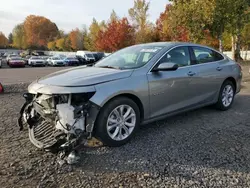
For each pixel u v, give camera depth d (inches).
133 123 149.3
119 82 140.9
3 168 118.5
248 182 107.6
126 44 1528.1
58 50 3043.8
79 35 2664.9
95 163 123.8
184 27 700.0
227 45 1201.4
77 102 129.9
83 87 129.3
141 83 149.3
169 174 113.7
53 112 129.4
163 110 165.0
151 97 155.4
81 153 134.2
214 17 625.3
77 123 124.9
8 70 952.3
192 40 682.8
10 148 140.6
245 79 424.8
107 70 152.7
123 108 144.3
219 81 206.1
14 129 171.6
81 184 106.3
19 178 110.3
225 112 214.1
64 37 3147.1
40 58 1441.9
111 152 135.9
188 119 193.6
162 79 159.8
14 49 3550.7
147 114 156.4
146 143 147.9
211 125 180.2
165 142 149.3
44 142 131.0
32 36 3474.4
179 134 162.4
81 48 2650.1
